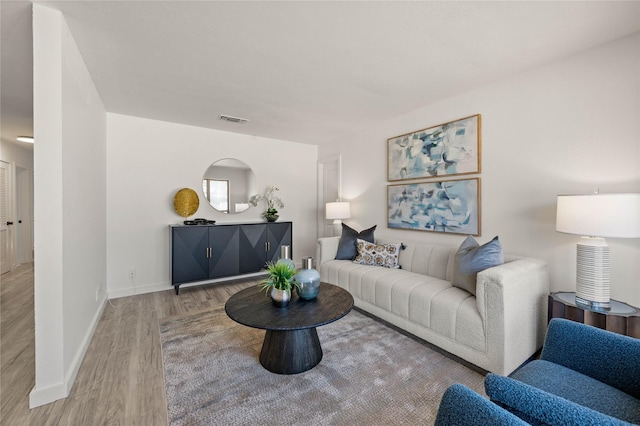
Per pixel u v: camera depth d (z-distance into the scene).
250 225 4.05
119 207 3.46
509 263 2.03
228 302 2.02
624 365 1.08
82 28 1.80
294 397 1.62
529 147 2.38
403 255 3.13
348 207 4.12
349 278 2.99
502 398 0.85
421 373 1.86
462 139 2.85
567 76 2.16
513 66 2.32
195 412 1.50
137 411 1.51
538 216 2.34
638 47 1.84
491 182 2.65
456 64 2.28
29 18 1.69
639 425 0.88
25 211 5.29
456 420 0.77
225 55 2.14
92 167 2.53
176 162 3.85
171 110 3.34
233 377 1.81
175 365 1.94
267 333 1.96
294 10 1.65
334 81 2.59
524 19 1.72
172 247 3.48
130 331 2.48
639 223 1.57
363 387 1.72
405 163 3.46
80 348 2.00
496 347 1.78
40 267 1.58
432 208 3.15
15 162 4.90
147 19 1.72
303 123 3.85
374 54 2.13
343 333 2.44
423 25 1.79
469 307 1.97
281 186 4.82
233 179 4.32
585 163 2.08
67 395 1.63
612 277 1.96
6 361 1.98
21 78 2.48
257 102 3.08
